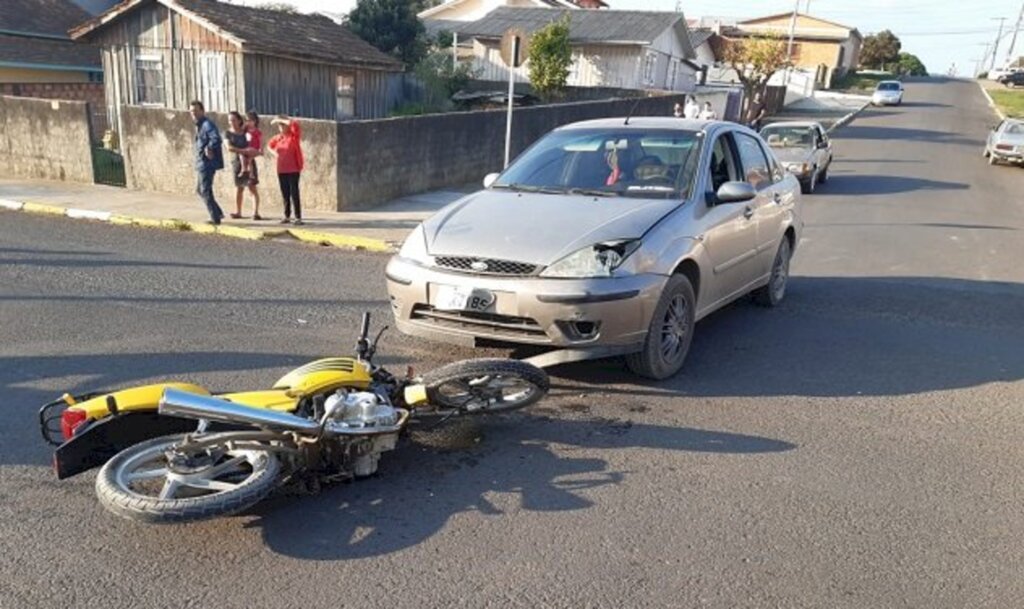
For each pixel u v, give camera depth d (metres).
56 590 3.10
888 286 9.08
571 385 5.44
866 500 3.97
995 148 24.84
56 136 15.49
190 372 5.54
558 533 3.59
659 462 4.32
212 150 11.46
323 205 13.25
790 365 6.05
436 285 5.01
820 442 4.66
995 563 3.45
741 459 4.39
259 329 6.68
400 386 4.30
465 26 39.69
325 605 3.04
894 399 5.41
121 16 19.81
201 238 11.16
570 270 4.83
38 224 11.78
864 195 17.98
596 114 23.00
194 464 3.52
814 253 11.18
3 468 4.07
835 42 72.12
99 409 3.56
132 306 7.30
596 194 5.84
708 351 6.33
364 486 3.98
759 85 41.59
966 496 4.05
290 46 20.03
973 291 8.93
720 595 3.16
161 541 3.45
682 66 41.53
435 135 15.51
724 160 6.54
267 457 3.54
